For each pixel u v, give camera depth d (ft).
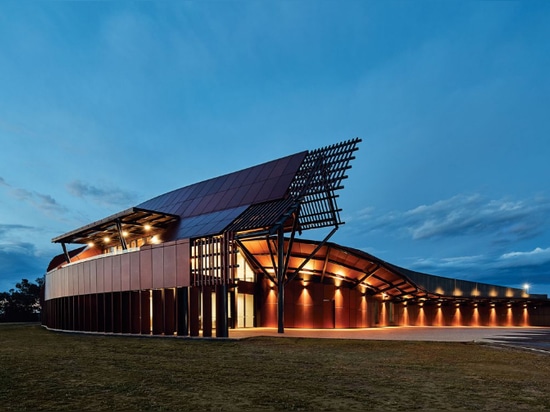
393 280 128.57
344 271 118.11
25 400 32.09
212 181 136.15
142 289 94.99
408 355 57.11
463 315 167.12
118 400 31.96
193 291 86.28
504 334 96.89
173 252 89.71
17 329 140.36
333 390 35.12
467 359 53.16
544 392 34.19
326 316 116.16
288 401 31.45
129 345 74.02
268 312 118.11
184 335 86.63
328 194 98.89
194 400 31.89
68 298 123.03
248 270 119.14
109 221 116.78
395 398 32.27
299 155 113.50
